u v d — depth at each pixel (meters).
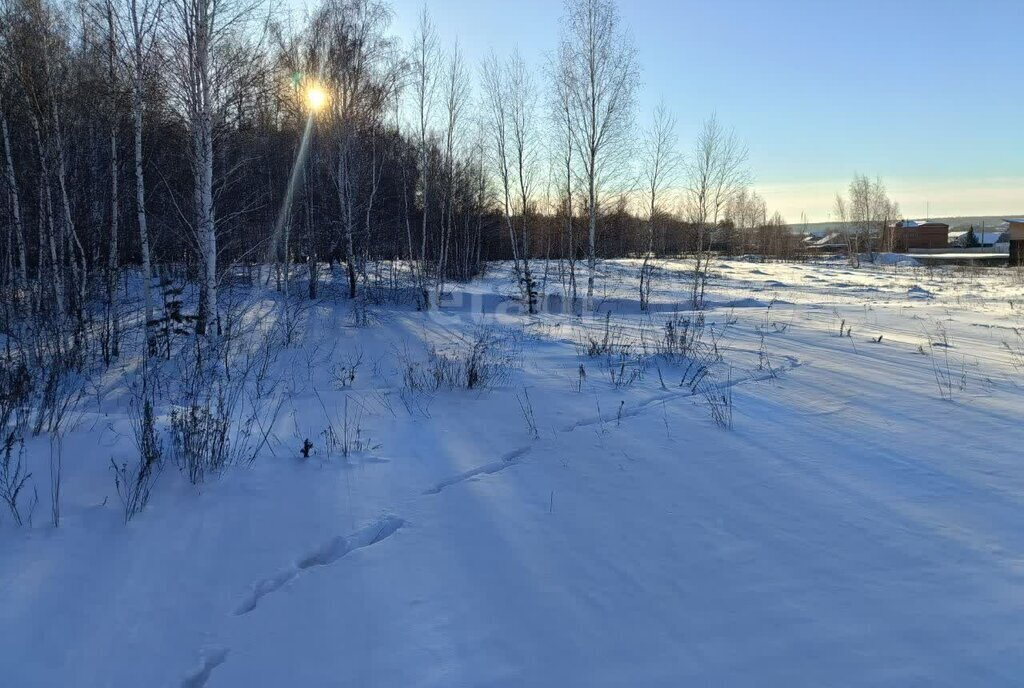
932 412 6.87
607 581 3.56
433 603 3.36
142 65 11.80
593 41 22.50
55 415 6.11
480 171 33.34
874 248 71.81
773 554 3.82
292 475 5.15
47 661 2.87
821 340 12.70
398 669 2.83
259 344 12.99
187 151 13.98
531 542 4.04
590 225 23.17
